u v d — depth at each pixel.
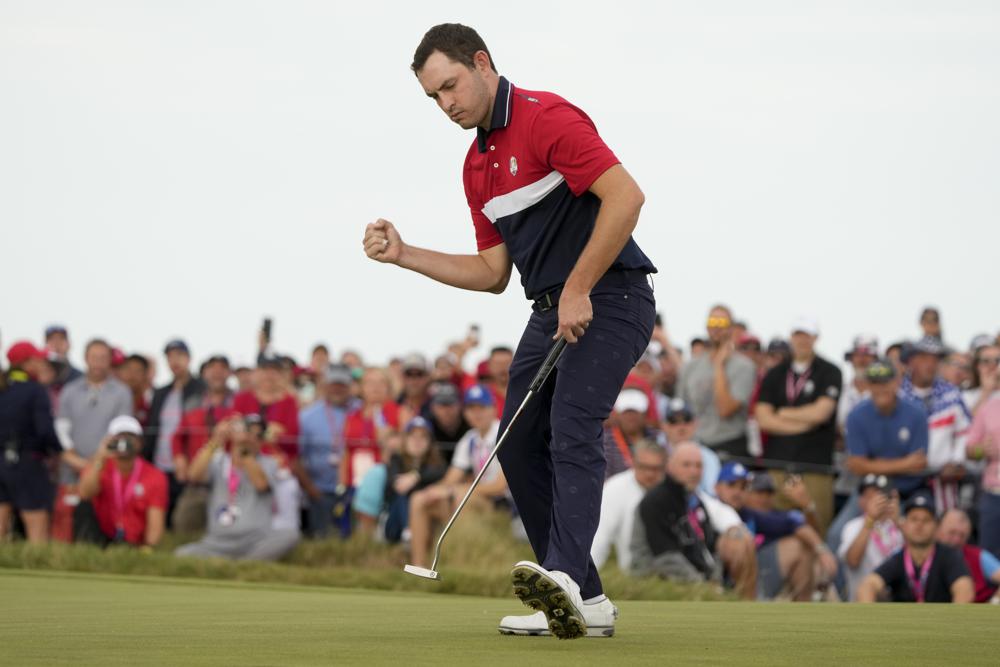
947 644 11.79
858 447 31.52
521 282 13.17
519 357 13.16
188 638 11.88
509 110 12.55
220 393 38.62
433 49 12.49
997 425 31.45
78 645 11.13
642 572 26.95
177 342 38.81
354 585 26.84
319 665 9.55
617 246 11.94
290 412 37.06
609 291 12.53
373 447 37.09
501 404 37.22
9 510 35.44
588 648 11.16
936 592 25.03
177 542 35.12
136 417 40.75
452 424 36.66
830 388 33.69
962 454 32.78
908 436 31.33
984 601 25.41
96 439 38.12
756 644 11.70
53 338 46.34
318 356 50.34
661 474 27.58
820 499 33.41
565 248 12.63
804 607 18.02
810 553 28.98
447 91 12.49
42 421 35.69
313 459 36.91
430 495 31.89
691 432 32.59
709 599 24.61
